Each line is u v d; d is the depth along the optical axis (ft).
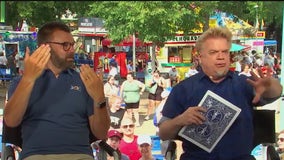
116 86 36.63
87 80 11.09
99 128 11.39
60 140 11.05
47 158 10.85
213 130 10.98
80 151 11.21
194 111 10.50
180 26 26.07
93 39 54.44
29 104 11.11
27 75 10.46
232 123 10.97
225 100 10.93
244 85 11.19
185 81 11.50
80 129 11.30
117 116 25.39
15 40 53.06
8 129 11.52
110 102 28.35
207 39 11.05
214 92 11.10
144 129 35.81
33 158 10.84
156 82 41.42
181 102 11.35
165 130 11.02
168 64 63.31
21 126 11.44
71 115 11.22
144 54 73.46
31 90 10.61
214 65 10.97
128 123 19.30
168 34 28.50
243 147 11.07
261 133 12.03
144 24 24.73
